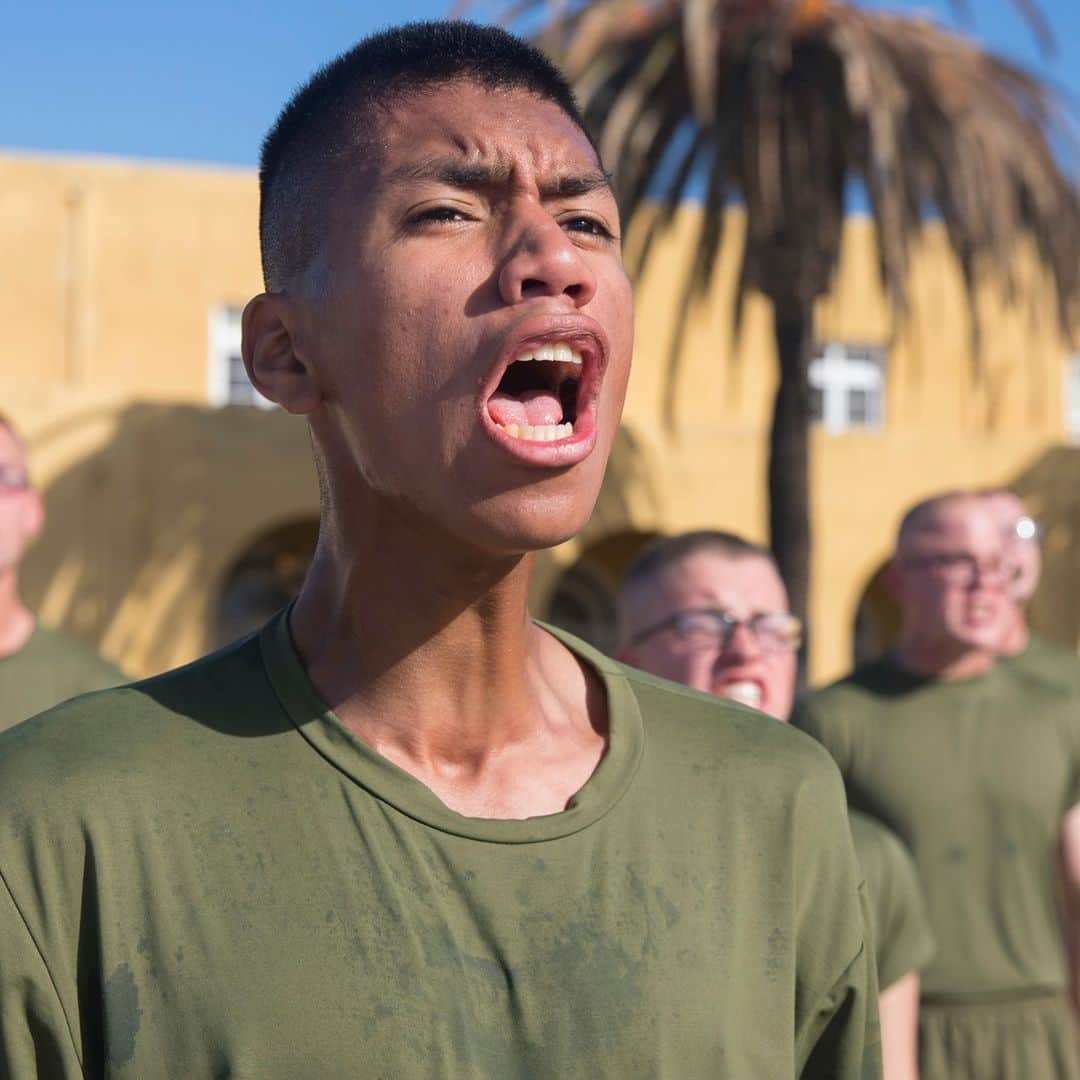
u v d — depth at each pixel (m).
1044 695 4.80
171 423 17.22
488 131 1.46
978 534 4.75
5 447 4.54
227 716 1.51
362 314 1.44
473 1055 1.39
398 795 1.46
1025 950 4.58
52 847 1.43
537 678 1.61
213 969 1.40
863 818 3.62
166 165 20.69
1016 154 12.87
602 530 18.31
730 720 1.68
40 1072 1.43
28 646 4.57
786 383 13.27
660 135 13.16
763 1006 1.55
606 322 1.49
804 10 12.19
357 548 1.52
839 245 13.05
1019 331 21.94
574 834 1.49
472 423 1.40
